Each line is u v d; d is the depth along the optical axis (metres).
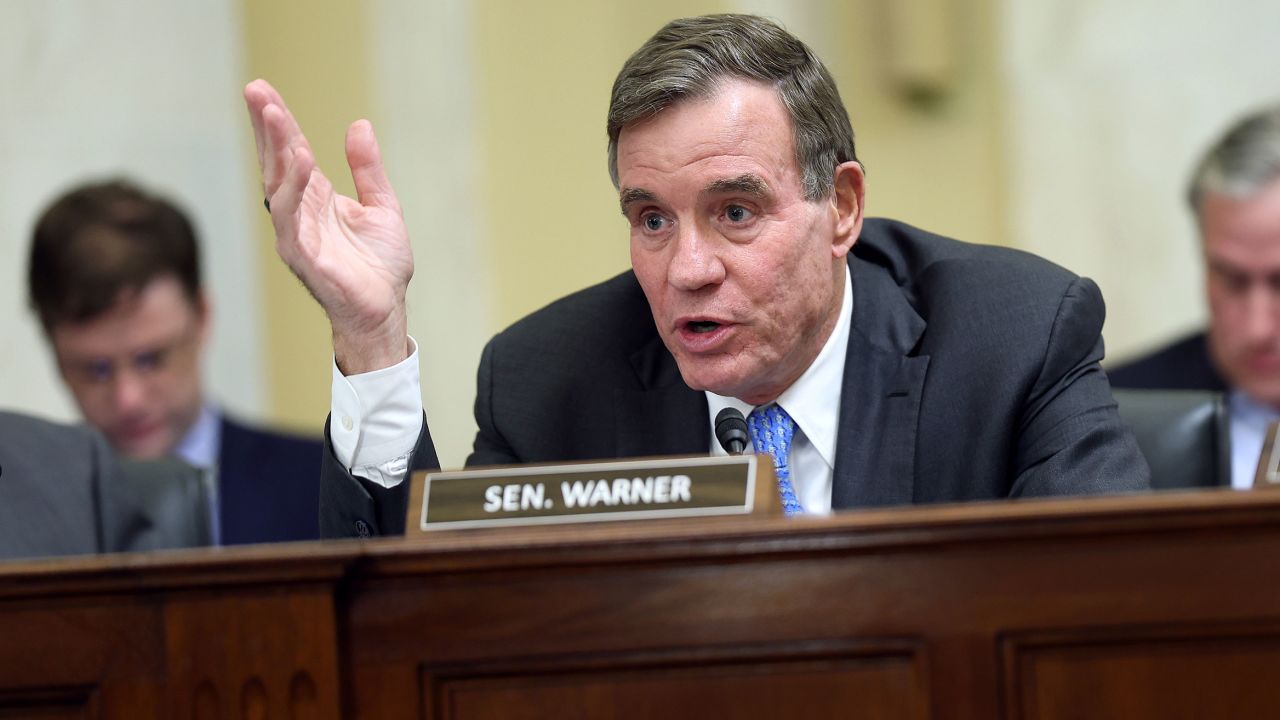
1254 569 1.99
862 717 2.01
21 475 3.77
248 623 2.01
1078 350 3.13
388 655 2.04
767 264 2.90
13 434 3.83
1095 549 2.00
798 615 2.02
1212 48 6.19
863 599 2.01
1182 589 1.99
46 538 3.71
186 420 5.04
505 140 6.75
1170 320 6.25
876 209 6.52
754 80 2.89
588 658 2.03
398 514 2.79
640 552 2.02
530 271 6.75
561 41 6.75
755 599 2.02
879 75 6.48
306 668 2.00
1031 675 2.00
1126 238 6.30
